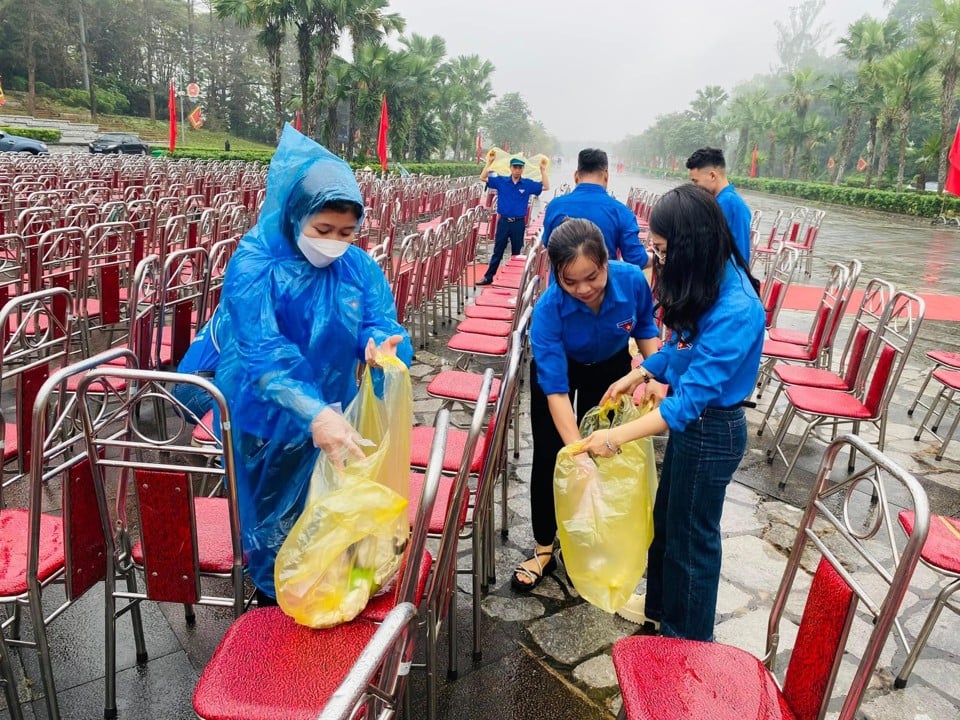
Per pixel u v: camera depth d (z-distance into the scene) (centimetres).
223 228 584
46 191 648
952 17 2659
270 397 153
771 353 395
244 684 128
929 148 2725
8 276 462
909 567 113
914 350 577
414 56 3491
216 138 5050
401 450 162
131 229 455
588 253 190
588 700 194
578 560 202
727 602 240
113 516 254
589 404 243
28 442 216
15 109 3991
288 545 142
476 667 204
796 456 323
